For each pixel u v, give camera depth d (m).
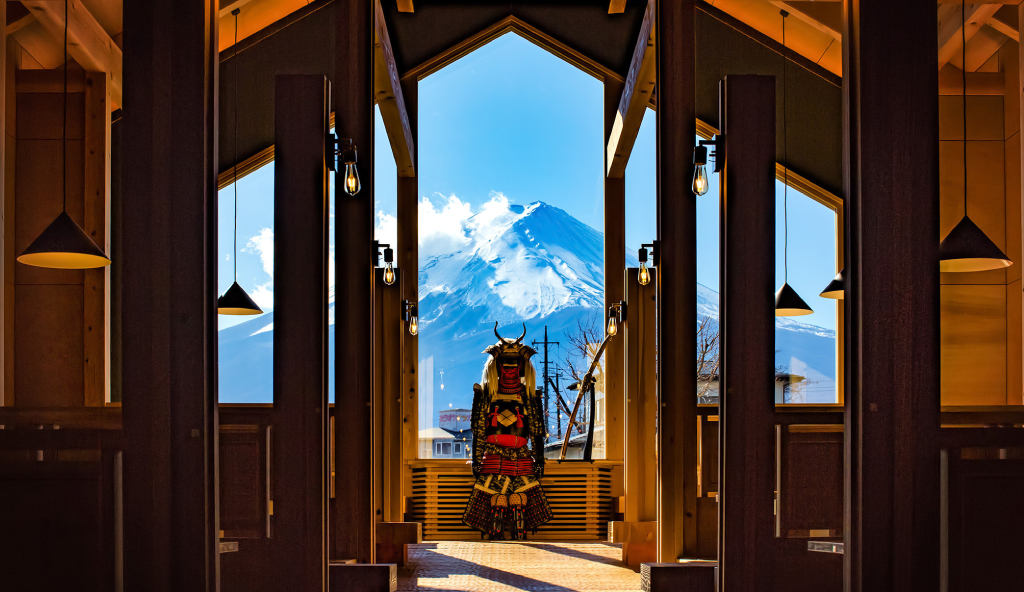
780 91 7.84
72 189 6.71
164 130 2.32
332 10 7.69
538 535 7.67
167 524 2.27
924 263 2.31
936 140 2.33
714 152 3.47
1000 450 2.40
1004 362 7.15
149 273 2.30
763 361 3.23
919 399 2.29
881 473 2.28
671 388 4.37
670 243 4.42
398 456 6.51
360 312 4.28
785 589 3.42
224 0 6.97
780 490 3.57
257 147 7.71
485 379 7.24
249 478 3.20
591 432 7.88
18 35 6.34
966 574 2.38
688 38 4.49
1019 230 7.04
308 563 3.05
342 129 4.35
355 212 4.32
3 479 2.31
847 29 2.42
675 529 4.30
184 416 2.29
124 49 2.32
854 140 2.36
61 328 6.78
